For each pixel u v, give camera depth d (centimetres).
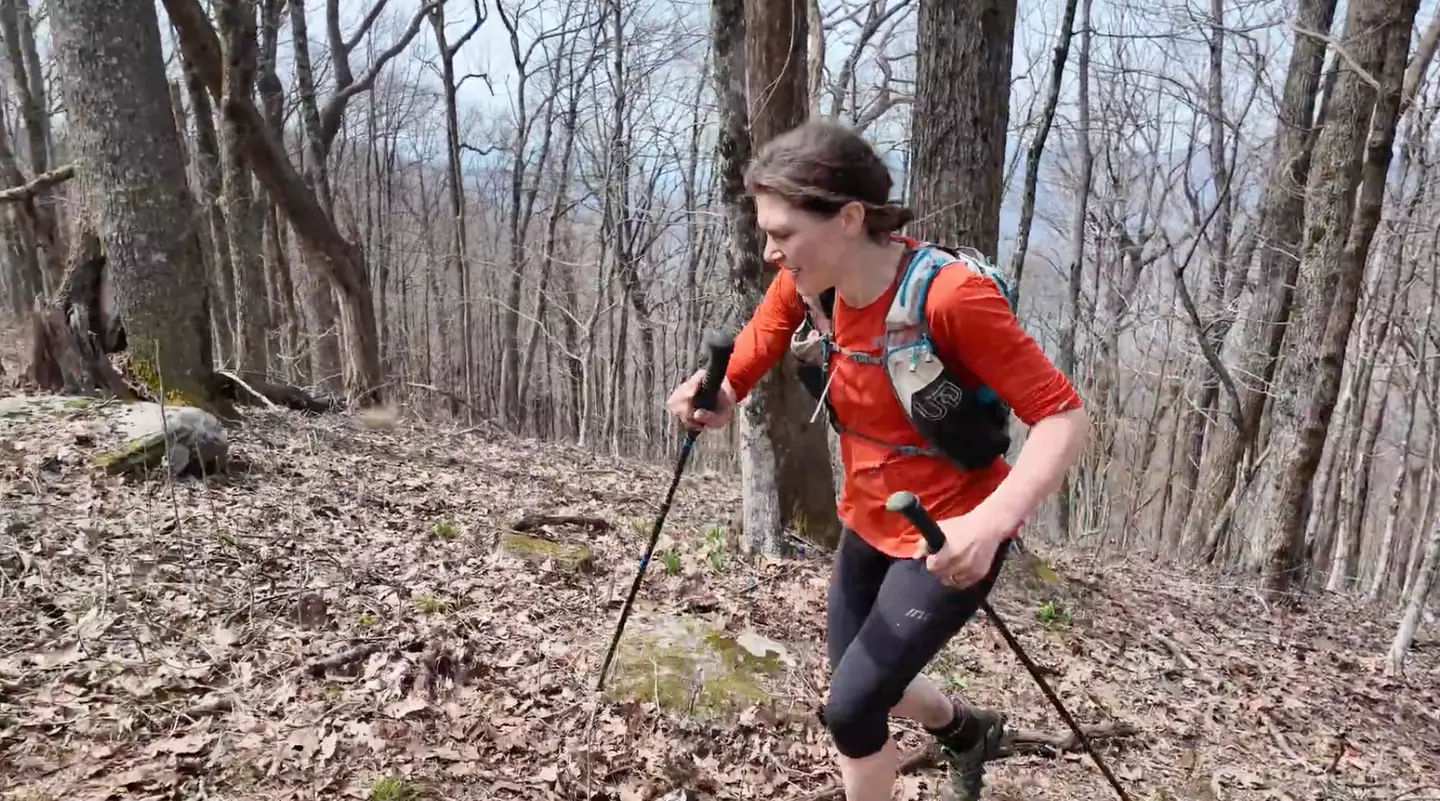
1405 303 1341
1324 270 778
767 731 361
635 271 2153
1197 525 1192
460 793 290
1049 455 186
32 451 498
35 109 1508
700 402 258
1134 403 1956
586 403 1900
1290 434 796
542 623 420
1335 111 768
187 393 662
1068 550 910
